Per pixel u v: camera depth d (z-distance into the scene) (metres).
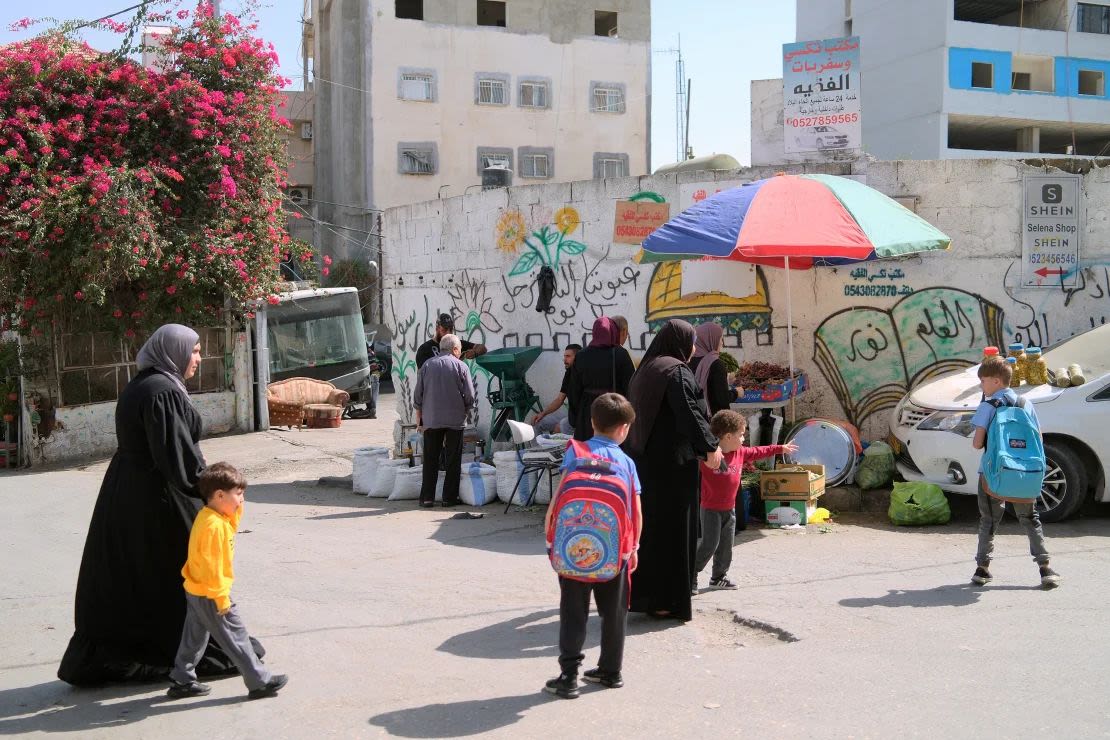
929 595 6.57
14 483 13.91
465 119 42.56
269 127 17.25
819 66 10.95
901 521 8.90
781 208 8.80
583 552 4.78
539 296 12.23
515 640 5.93
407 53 41.62
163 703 4.99
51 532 10.17
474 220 13.20
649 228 11.38
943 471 9.06
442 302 13.95
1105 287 10.69
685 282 11.13
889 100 43.84
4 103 14.86
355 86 42.16
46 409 15.96
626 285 11.52
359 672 5.39
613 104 44.69
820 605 6.40
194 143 16.12
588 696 4.91
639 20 45.16
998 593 6.57
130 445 5.11
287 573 7.86
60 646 6.14
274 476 13.86
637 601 6.14
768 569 7.42
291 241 18.09
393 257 15.38
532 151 43.50
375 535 9.38
